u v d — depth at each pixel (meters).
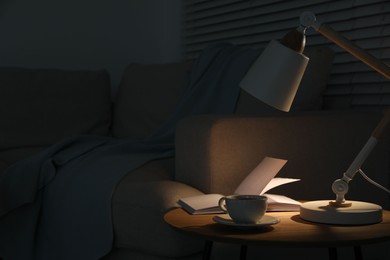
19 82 3.03
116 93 3.71
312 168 2.18
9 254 2.33
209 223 1.54
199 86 2.81
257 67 1.45
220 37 3.47
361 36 2.60
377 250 2.27
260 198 1.50
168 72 3.15
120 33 3.75
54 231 2.26
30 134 2.97
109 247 2.00
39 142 2.98
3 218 2.36
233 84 2.65
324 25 1.46
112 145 2.48
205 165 1.96
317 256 2.08
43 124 3.02
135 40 3.81
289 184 2.12
